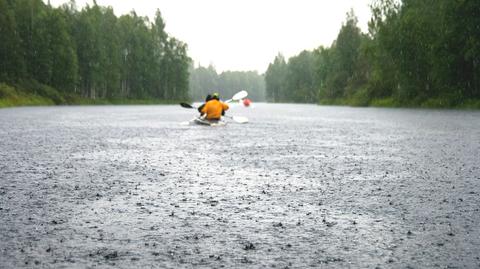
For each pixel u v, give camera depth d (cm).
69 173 648
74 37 8962
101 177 613
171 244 311
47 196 481
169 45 12288
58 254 288
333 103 8900
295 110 5081
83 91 9156
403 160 809
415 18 5188
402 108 5012
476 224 368
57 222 372
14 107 5388
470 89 4638
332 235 337
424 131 1564
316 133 1518
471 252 295
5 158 817
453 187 541
